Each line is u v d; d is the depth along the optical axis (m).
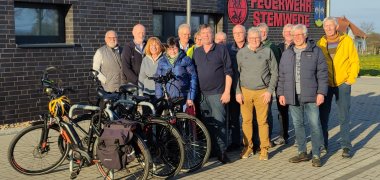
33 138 5.86
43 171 5.87
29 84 8.94
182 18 12.17
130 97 5.68
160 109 5.86
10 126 8.59
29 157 5.89
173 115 5.73
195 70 6.23
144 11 10.85
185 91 6.12
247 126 6.58
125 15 10.46
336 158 6.61
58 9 9.61
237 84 6.54
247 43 6.82
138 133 5.40
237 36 6.66
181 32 6.84
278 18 14.64
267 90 6.37
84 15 9.72
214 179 5.66
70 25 9.59
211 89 6.24
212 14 12.97
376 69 25.91
